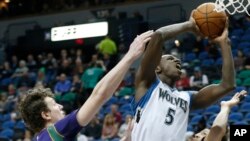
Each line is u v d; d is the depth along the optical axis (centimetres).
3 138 1230
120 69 280
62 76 1508
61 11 1972
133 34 1588
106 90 279
